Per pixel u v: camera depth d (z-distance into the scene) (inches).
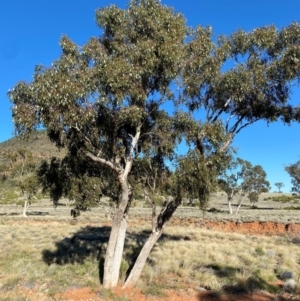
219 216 1769.2
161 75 456.8
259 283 523.2
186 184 442.3
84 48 444.1
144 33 471.8
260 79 477.4
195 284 522.6
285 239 1064.2
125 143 530.3
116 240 496.1
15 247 852.0
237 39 509.7
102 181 567.5
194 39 488.1
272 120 542.9
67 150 530.9
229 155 472.4
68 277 547.2
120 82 404.5
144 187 538.3
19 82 402.6
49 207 2628.0
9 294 466.6
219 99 520.4
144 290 473.4
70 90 381.1
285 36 480.7
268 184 2306.8
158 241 943.0
